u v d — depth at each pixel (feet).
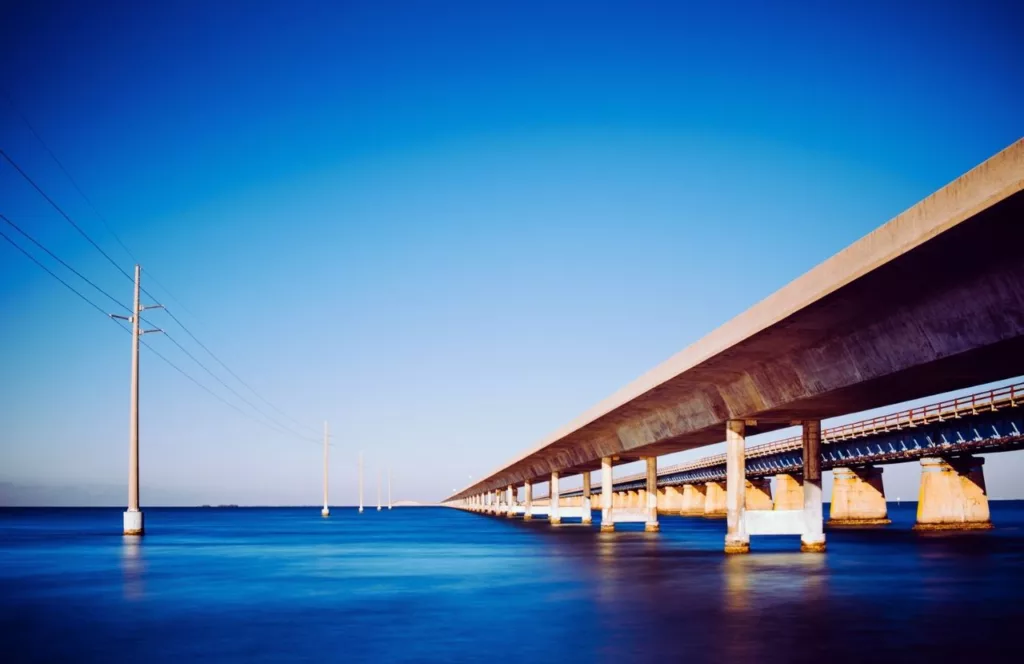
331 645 53.47
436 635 57.06
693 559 126.82
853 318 88.53
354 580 97.96
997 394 186.50
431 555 143.74
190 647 53.11
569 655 49.34
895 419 226.58
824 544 138.62
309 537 223.30
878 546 163.43
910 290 76.89
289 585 92.22
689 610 68.59
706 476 397.60
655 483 239.91
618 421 191.52
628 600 75.77
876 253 71.00
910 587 86.22
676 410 160.56
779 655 48.93
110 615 68.18
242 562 126.82
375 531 273.95
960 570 107.24
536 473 357.82
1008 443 189.67
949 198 61.87
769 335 97.71
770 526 138.51
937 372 87.45
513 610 69.67
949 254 67.05
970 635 55.83
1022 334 68.49
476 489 610.65
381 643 54.08
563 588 86.84
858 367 95.14
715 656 48.67
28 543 182.50
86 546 169.68
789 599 75.97
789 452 293.43
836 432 259.80
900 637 55.06
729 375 126.52
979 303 71.87
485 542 189.67
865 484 309.63
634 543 177.37
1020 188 54.95
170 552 150.61
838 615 65.46
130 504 189.06
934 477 244.01
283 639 55.98
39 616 67.72
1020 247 63.82
